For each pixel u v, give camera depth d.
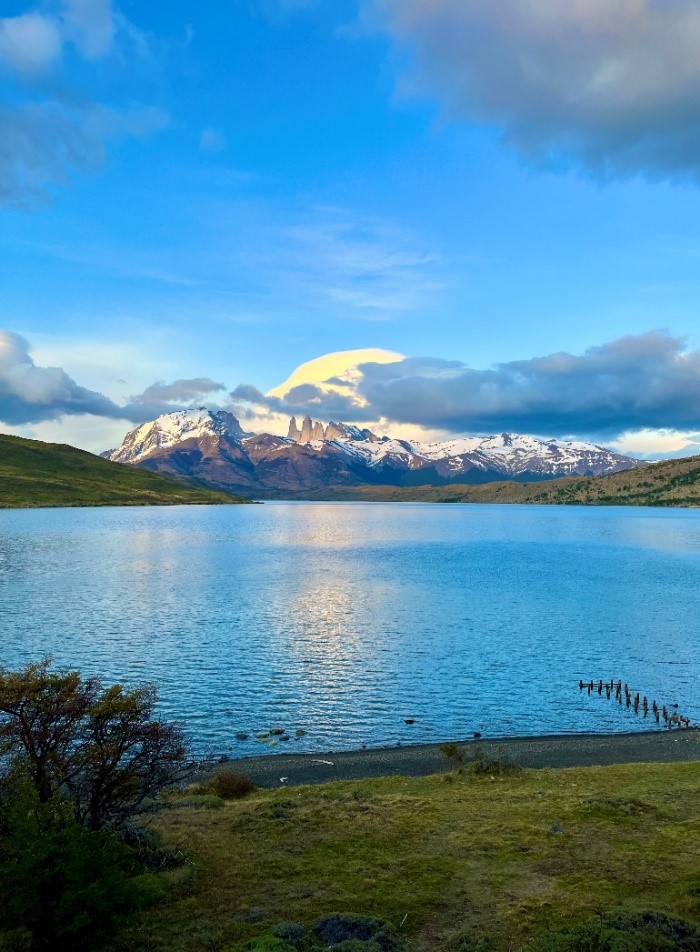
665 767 36.50
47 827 16.48
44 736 18.47
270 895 19.67
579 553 184.88
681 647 74.50
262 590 112.00
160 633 77.25
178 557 162.00
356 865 21.84
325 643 73.94
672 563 159.62
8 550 166.62
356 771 39.16
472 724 49.34
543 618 90.50
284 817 26.80
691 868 21.28
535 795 30.34
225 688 56.62
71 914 15.55
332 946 16.06
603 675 63.16
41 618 84.25
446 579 128.88
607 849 23.03
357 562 158.25
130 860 20.39
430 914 18.58
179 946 16.52
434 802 29.20
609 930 16.25
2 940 15.25
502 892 19.84
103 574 127.94
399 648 72.12
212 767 39.62
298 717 50.06
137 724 20.48
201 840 24.06
